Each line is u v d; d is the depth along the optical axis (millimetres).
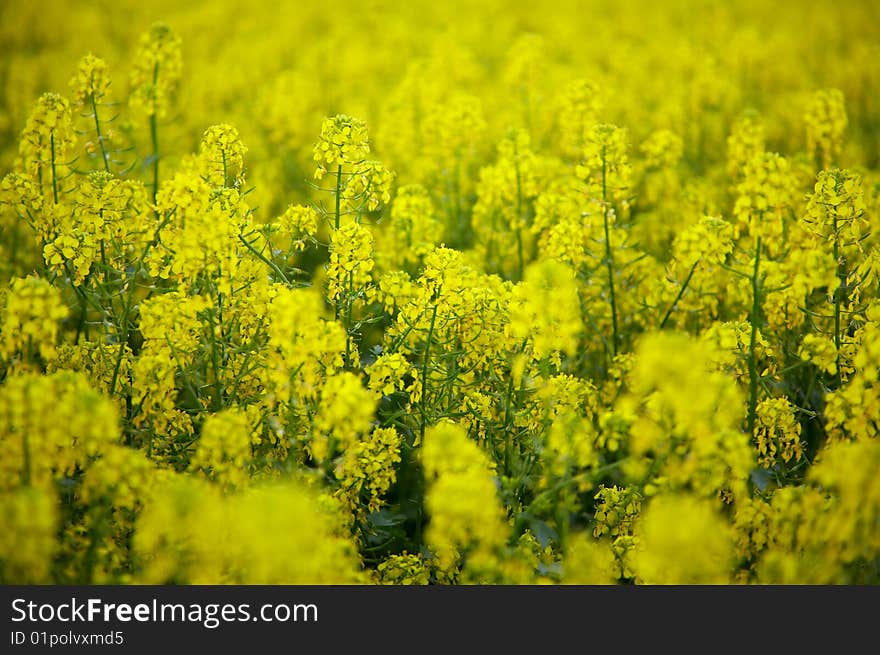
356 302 6801
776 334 7391
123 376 6309
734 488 5625
